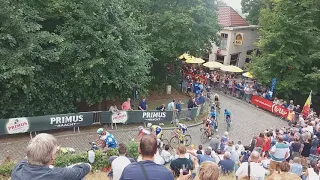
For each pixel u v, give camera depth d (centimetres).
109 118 2150
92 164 1320
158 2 2978
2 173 1177
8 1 1680
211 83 3609
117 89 2189
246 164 864
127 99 2292
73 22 1998
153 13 2945
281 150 1238
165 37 2831
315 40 3231
